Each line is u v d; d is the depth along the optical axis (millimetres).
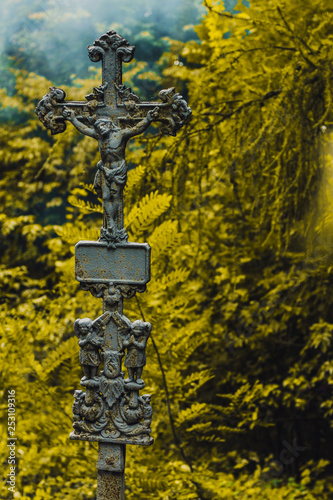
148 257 2828
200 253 6316
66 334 6016
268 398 6707
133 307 4242
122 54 2822
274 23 4832
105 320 2852
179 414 4602
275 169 4914
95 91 2859
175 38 10367
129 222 3775
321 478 6637
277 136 4992
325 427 6891
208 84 5406
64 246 6531
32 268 9969
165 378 4625
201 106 5453
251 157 5117
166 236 3910
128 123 2844
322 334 5770
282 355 6766
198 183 5430
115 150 2830
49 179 9906
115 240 2842
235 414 5707
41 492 4613
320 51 4730
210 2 4875
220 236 6375
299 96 4738
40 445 5012
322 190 4824
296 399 6195
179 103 2789
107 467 2891
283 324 6293
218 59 5293
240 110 5262
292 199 4996
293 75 4816
